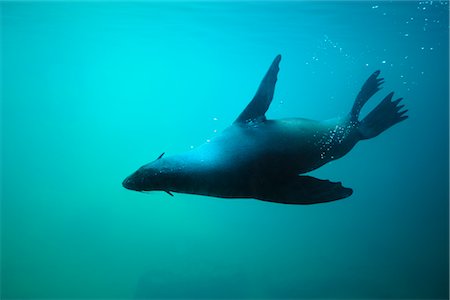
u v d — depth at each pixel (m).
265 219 32.84
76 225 32.12
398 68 43.97
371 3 18.84
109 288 23.11
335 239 28.66
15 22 25.80
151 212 33.47
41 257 27.38
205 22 23.53
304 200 2.66
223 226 31.19
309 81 57.06
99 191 38.44
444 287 21.19
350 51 34.22
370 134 3.86
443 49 33.38
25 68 49.19
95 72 50.44
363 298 20.45
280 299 20.59
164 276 21.98
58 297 22.30
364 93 4.05
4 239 30.02
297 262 24.55
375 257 25.42
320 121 3.45
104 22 24.81
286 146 3.02
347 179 40.50
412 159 48.34
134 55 38.28
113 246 28.31
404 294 20.64
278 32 26.02
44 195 39.25
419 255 25.69
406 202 38.09
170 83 59.44
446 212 34.88
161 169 2.72
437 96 59.88
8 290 23.09
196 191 2.77
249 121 3.12
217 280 21.84
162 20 23.30
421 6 19.44
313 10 20.23
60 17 23.84
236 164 2.82
